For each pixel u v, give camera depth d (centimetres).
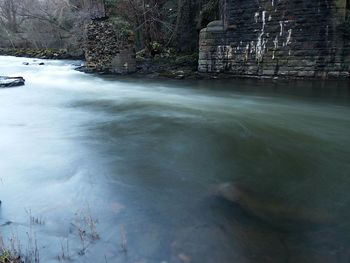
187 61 1962
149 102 1171
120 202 457
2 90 1429
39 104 1156
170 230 391
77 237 378
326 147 688
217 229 392
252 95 1311
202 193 481
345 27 1373
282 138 747
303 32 1441
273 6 1471
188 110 1038
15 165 597
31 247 361
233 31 1591
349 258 345
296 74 1490
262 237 377
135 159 619
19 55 3384
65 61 2708
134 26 2223
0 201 461
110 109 1064
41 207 447
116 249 357
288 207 442
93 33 1891
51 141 734
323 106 1105
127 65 1867
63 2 3098
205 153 650
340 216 425
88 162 606
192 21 2155
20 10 3722
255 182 519
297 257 346
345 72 1420
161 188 498
